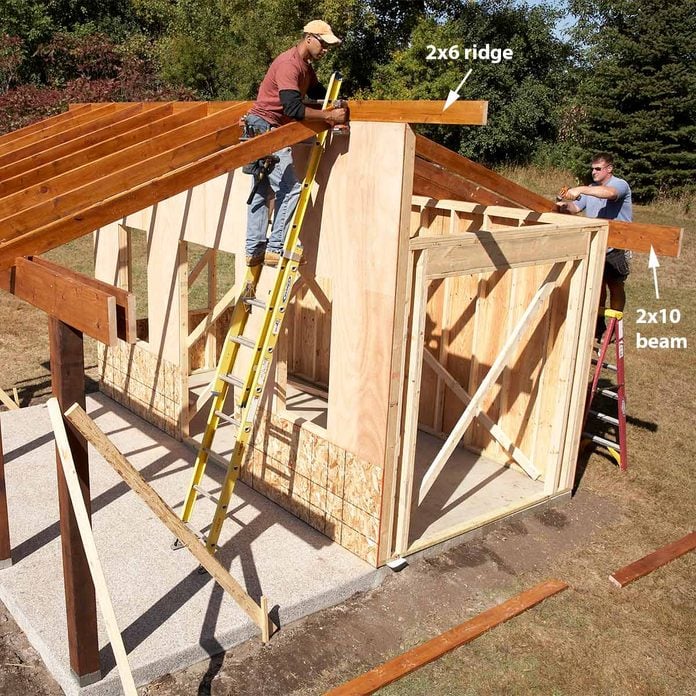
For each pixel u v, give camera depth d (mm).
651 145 22328
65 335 3355
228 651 4184
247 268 5309
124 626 4180
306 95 4980
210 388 5148
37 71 26750
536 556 5348
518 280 6297
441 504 5887
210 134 4684
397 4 29188
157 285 6887
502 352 5352
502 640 4387
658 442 7488
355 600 4738
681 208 20828
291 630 4402
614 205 6496
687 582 5082
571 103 27484
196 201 6254
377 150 4379
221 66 28203
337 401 4988
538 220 5938
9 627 4352
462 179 5613
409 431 4742
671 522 5945
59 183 4535
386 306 4465
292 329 9031
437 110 4234
